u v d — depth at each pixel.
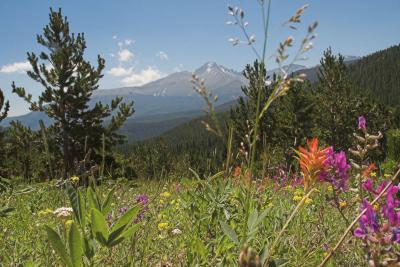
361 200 1.66
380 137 1.71
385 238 1.32
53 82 27.72
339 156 1.73
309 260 2.28
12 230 3.47
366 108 39.22
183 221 3.35
